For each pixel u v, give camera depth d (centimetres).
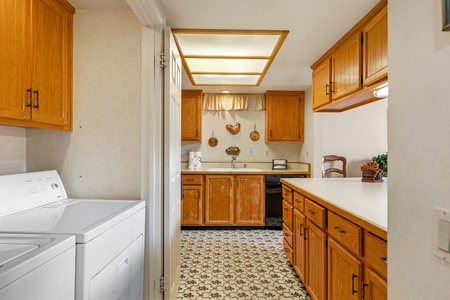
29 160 177
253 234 360
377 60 169
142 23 169
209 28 195
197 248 307
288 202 253
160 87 175
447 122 56
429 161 61
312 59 261
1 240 92
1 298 67
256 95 428
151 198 173
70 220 118
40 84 143
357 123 373
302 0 160
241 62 267
